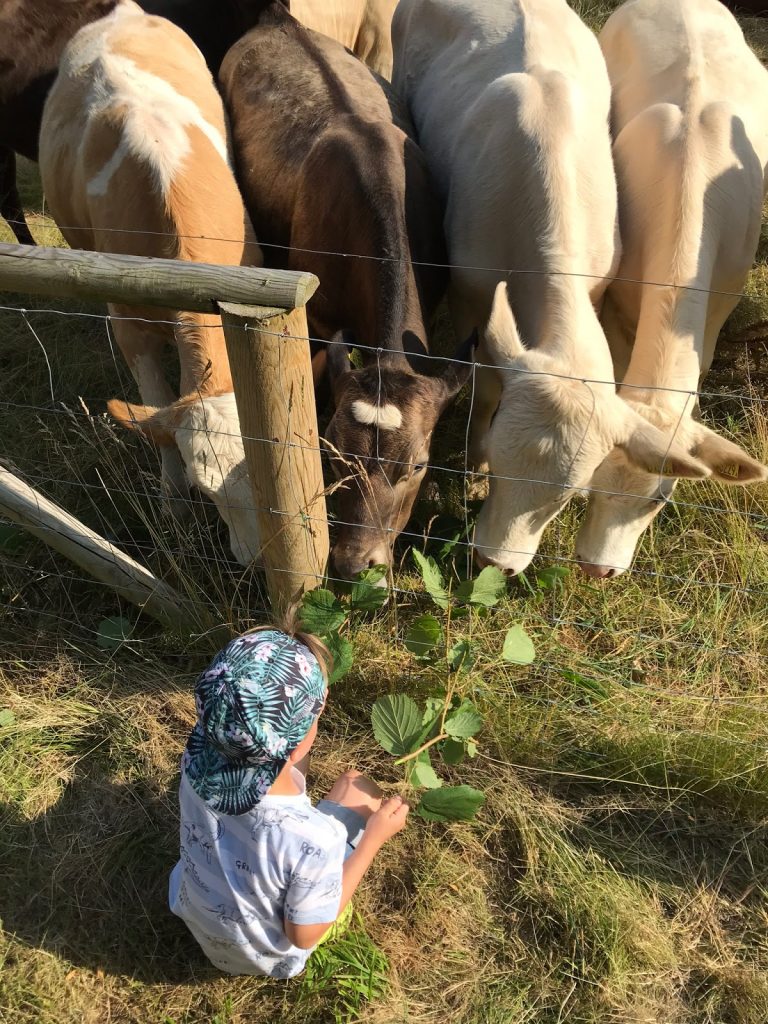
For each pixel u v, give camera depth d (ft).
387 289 10.82
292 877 6.33
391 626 10.21
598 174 11.51
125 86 12.13
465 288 12.52
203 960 7.59
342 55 14.87
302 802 6.58
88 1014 7.29
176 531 10.41
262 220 13.74
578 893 7.96
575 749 9.09
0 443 12.75
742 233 11.77
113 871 8.19
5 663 9.95
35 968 7.51
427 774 7.99
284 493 8.36
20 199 19.07
